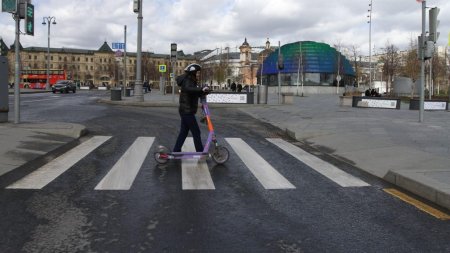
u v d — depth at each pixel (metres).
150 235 4.48
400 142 10.48
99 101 30.00
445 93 66.94
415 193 6.37
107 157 8.80
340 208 5.57
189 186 6.58
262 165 8.29
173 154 8.20
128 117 17.50
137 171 7.55
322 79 84.06
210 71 109.25
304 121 16.09
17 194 5.97
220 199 5.90
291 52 86.31
